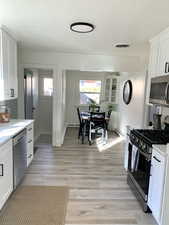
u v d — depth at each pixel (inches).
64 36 120.0
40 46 152.3
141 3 71.4
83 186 113.3
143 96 163.5
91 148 186.9
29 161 125.7
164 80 88.4
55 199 99.2
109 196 103.5
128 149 123.4
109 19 88.4
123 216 87.4
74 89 289.9
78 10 79.4
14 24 99.0
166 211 74.5
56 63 179.5
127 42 130.6
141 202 94.1
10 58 120.9
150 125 140.1
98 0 69.8
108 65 182.9
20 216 85.5
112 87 274.1
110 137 232.8
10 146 90.0
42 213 87.8
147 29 101.1
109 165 145.7
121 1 70.1
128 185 115.6
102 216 86.8
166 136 97.8
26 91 185.5
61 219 83.8
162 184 74.4
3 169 81.5
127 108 218.4
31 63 177.0
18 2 72.8
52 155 163.6
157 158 79.0
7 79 115.5
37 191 106.3
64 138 222.4
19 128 105.1
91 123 205.9
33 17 88.7
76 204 95.3
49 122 247.6
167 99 83.5
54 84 182.9
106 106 286.5
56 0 70.7
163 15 82.7
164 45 101.7
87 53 175.9
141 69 174.2
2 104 133.3
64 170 134.1
